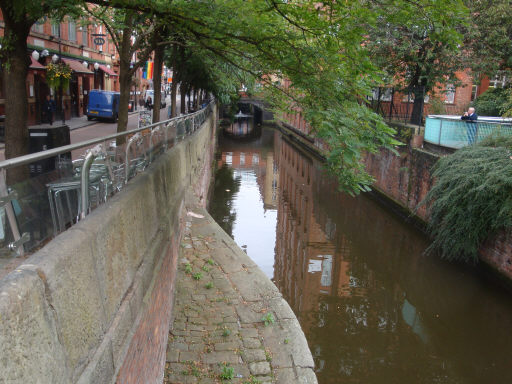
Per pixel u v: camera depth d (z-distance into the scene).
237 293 8.21
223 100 23.56
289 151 41.84
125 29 8.87
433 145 17.77
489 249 12.20
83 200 3.12
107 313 2.94
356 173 5.19
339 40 4.49
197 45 6.69
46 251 2.28
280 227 19.50
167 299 6.21
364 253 16.03
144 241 4.34
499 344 10.21
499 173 11.24
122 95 9.12
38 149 7.30
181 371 6.10
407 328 10.91
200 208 11.89
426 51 19.31
